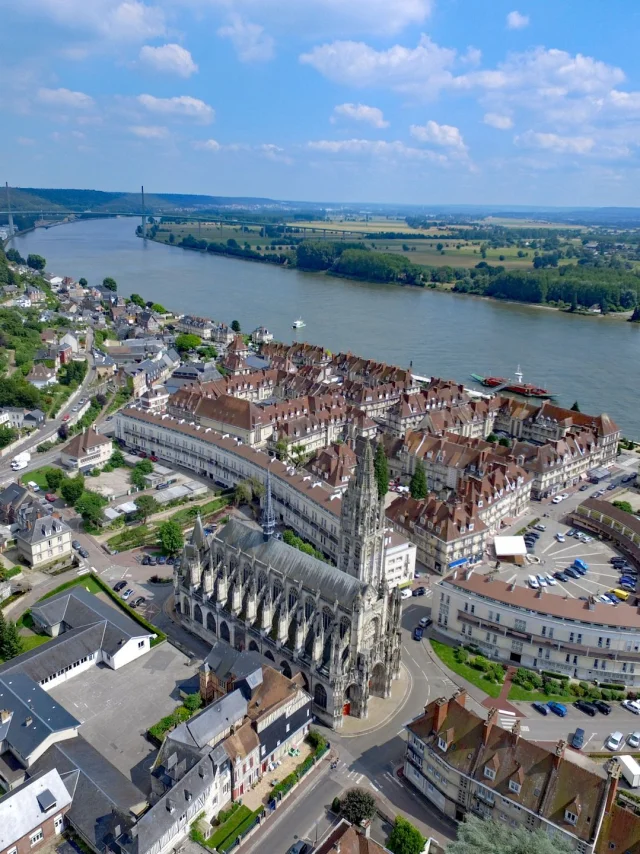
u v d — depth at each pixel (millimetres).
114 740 150125
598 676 177625
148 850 115938
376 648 162125
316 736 153000
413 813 135750
